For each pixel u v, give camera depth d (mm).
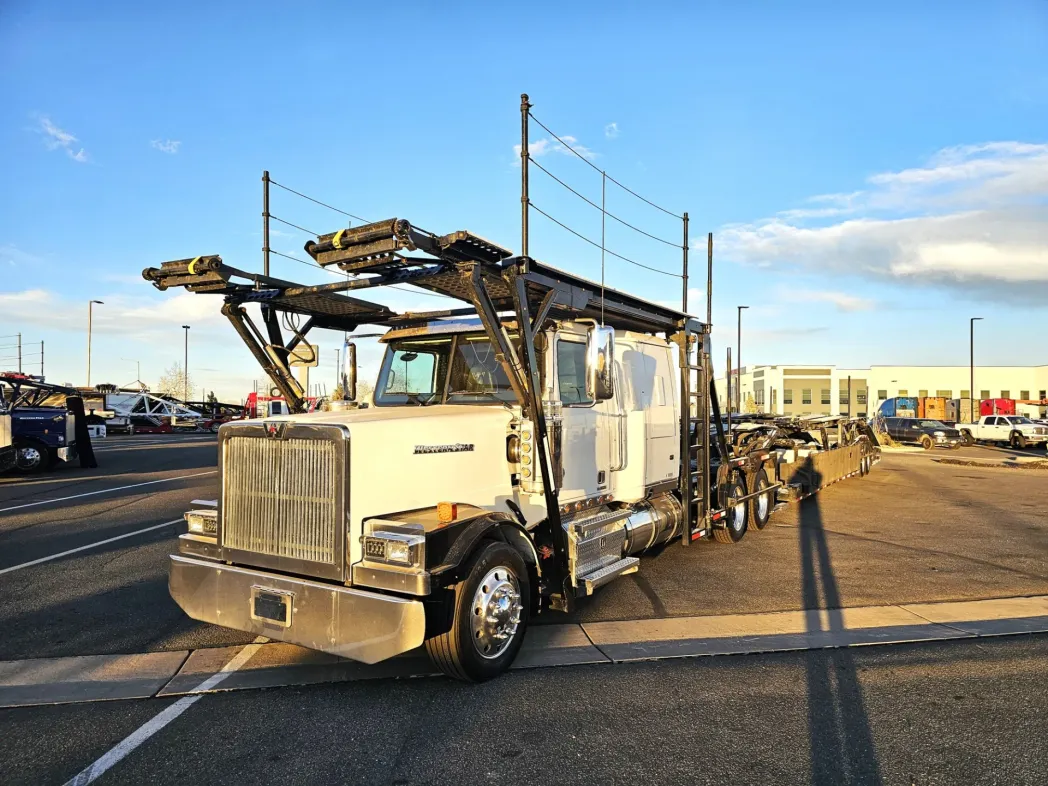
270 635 4141
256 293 5441
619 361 6387
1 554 8039
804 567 7625
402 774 3305
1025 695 4215
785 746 3568
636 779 3258
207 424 38219
